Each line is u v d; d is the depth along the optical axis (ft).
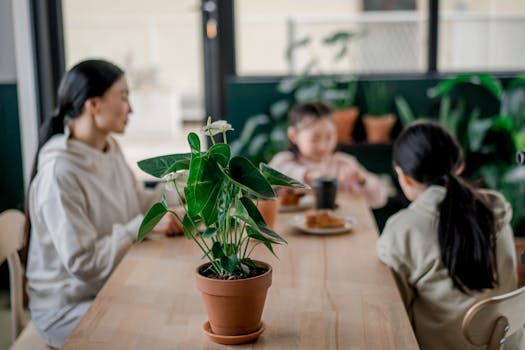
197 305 4.99
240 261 4.35
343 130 12.23
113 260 6.46
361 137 12.71
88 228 6.67
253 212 4.04
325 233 6.93
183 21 14.03
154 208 4.16
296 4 13.42
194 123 14.79
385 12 13.24
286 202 8.11
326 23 13.43
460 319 5.74
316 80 12.32
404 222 5.93
